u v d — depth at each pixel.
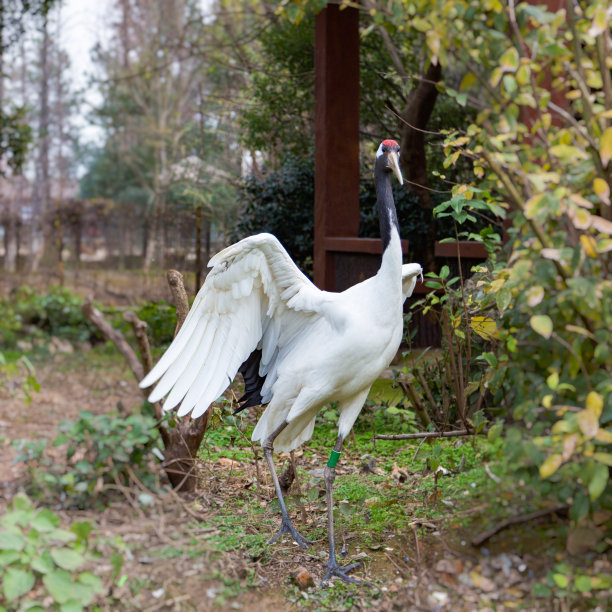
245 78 14.45
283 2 5.48
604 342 3.04
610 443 3.06
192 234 13.61
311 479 4.88
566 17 3.59
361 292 3.85
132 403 8.47
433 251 9.00
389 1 3.96
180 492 4.41
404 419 5.57
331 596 3.45
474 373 5.01
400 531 3.97
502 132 3.33
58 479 4.09
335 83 7.55
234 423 4.85
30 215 29.12
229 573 3.58
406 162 9.12
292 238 10.20
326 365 3.84
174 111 27.56
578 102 3.44
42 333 12.97
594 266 3.13
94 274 23.27
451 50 3.69
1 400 8.44
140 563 3.57
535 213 2.91
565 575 3.04
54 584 3.06
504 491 3.41
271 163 12.03
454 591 3.25
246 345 4.12
